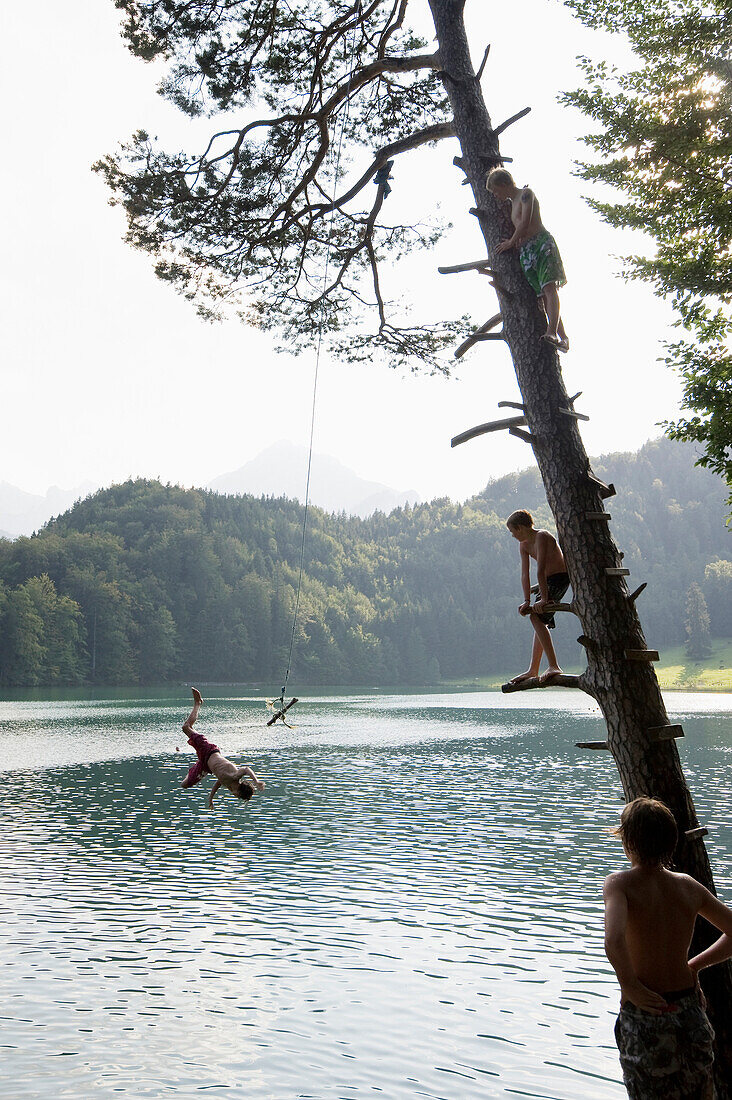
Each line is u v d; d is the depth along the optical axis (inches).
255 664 7682.1
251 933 701.3
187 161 432.1
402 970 613.0
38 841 1099.9
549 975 604.7
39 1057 464.8
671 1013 183.2
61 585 6963.6
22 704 4249.5
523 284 301.1
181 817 1284.4
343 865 958.4
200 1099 414.6
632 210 484.7
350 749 2298.2
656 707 264.7
